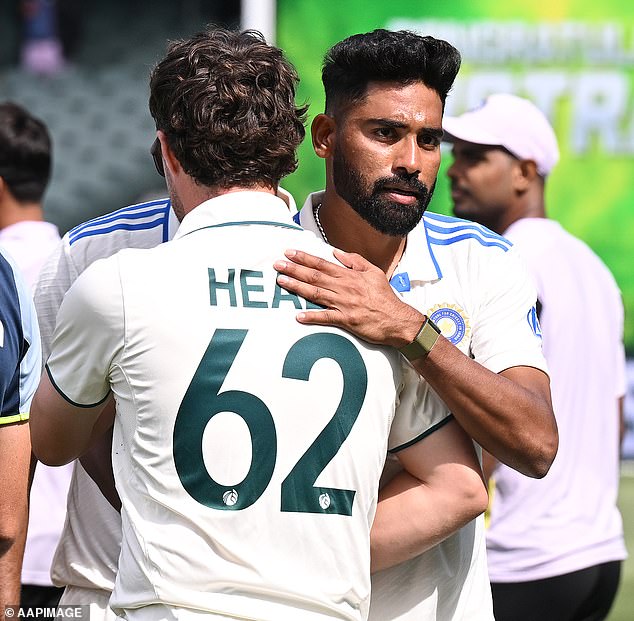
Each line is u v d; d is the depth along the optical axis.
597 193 23.25
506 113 14.00
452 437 7.82
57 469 12.82
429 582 8.23
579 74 22.89
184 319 7.00
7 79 34.25
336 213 8.53
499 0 22.81
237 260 7.21
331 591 6.99
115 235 8.94
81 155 33.47
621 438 14.19
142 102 34.03
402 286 8.48
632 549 21.39
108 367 7.19
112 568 8.83
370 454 7.22
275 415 6.98
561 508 13.09
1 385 9.13
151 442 7.00
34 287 9.27
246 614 6.82
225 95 7.30
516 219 14.20
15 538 9.29
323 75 8.52
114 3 34.06
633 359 23.69
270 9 22.67
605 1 22.77
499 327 8.43
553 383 13.23
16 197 13.62
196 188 7.55
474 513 7.77
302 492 6.98
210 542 6.88
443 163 22.14
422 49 8.02
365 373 7.26
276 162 7.53
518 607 13.07
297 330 7.15
